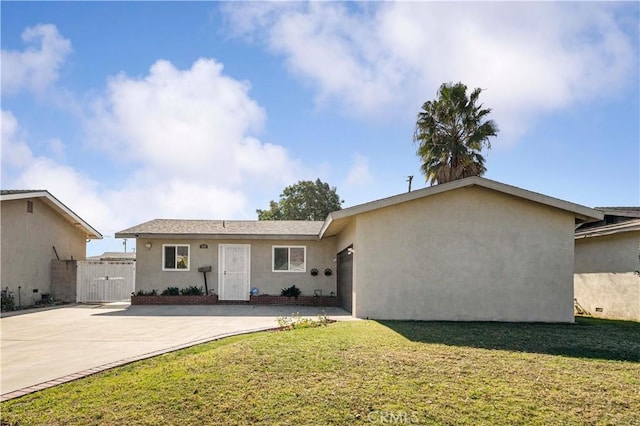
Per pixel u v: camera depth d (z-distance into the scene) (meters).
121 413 4.65
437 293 11.97
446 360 6.66
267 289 18.12
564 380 5.76
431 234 12.09
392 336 8.62
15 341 8.87
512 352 7.36
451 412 4.66
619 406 4.91
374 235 12.04
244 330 9.95
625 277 14.15
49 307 16.39
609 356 7.28
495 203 12.23
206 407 4.77
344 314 13.54
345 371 5.99
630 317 13.86
